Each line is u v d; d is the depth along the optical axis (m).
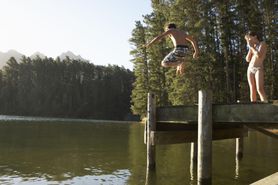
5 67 116.69
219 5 39.38
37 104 106.75
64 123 50.56
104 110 106.00
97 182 10.59
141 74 52.84
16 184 10.29
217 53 40.66
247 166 13.37
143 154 16.59
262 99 9.38
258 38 9.76
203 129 9.01
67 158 15.12
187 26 38.00
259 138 24.67
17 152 16.70
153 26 48.62
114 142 22.16
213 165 13.55
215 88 38.81
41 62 113.62
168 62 9.10
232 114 8.73
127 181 10.70
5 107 107.31
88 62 123.31
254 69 9.52
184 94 37.38
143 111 52.84
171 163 13.80
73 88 108.38
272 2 40.09
